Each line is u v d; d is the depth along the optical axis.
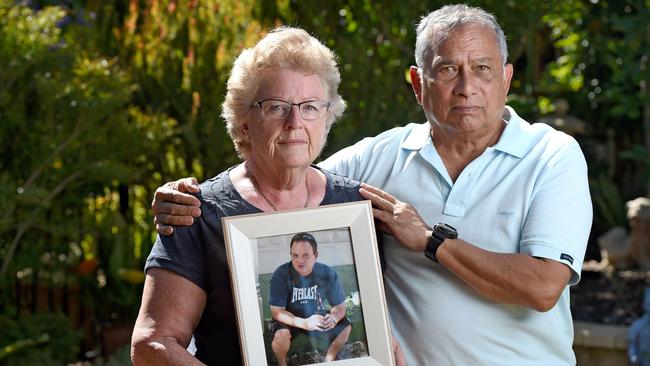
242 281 2.52
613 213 10.23
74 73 6.09
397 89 6.94
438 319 2.90
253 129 2.63
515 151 2.93
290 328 2.54
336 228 2.58
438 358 2.91
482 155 2.95
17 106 5.99
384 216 2.80
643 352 5.76
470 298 2.89
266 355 2.53
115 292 6.86
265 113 2.60
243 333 2.52
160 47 6.72
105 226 6.61
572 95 10.73
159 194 2.67
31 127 6.01
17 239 5.98
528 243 2.80
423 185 3.03
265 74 2.60
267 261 2.55
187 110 6.67
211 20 6.66
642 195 11.16
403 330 2.98
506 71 2.98
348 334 2.56
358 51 6.73
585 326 6.29
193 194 2.67
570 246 2.78
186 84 6.66
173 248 2.61
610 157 11.32
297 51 2.60
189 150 6.65
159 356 2.51
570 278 2.85
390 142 3.16
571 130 8.73
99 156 6.15
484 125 2.88
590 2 8.61
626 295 7.86
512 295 2.75
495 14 7.10
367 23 7.16
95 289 6.86
